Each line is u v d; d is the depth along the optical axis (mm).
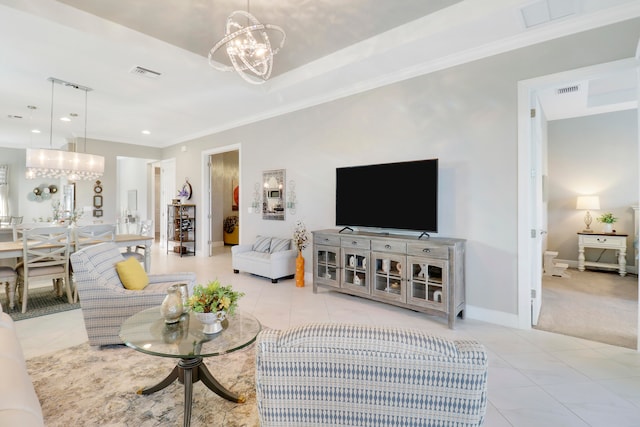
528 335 2867
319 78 3879
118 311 2533
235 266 5266
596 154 5555
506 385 2111
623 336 2836
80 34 2793
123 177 10305
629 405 1907
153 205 9000
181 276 3133
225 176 9055
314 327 1029
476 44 3070
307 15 2885
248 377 2252
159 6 2703
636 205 5262
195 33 3125
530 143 3031
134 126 6281
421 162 3408
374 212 3783
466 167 3291
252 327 2062
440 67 3418
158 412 1865
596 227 5547
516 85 2990
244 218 5828
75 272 2521
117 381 2166
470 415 912
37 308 3535
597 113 5492
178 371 1989
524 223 2980
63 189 8492
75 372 2270
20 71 3615
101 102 4746
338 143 4348
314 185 4664
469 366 896
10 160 8750
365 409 977
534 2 2418
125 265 2826
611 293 4102
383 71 3691
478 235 3234
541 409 1875
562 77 2766
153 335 1917
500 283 3119
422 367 925
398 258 3369
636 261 5121
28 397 1043
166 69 3561
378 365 949
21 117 5648
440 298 3102
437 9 2818
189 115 5473
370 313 3455
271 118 5258
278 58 3740
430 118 3518
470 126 3258
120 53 3178
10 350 1334
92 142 7078
